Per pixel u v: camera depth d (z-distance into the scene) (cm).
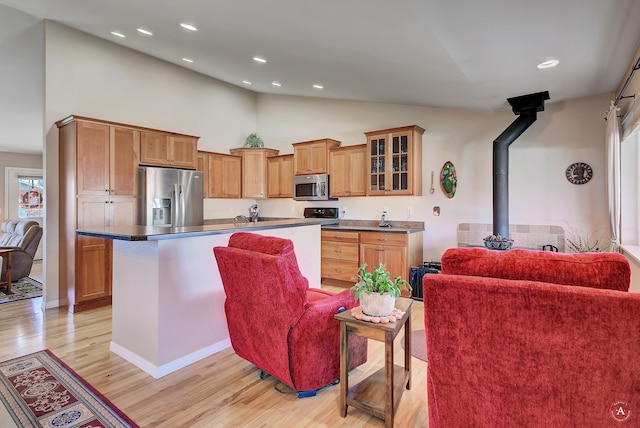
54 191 404
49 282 399
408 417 190
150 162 451
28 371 241
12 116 566
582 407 106
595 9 174
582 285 113
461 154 449
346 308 215
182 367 246
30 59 430
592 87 324
